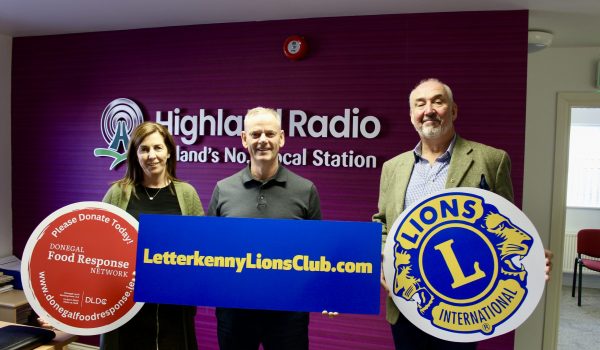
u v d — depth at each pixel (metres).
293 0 2.24
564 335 3.63
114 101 2.90
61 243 1.58
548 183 3.06
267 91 2.61
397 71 2.41
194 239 1.53
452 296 1.46
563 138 3.02
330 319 2.60
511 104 2.28
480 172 1.60
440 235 1.48
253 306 1.50
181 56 2.76
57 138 3.08
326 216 2.55
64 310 1.58
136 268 1.53
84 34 2.96
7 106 3.16
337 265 1.48
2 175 3.16
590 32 2.63
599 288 5.17
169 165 1.87
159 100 2.82
